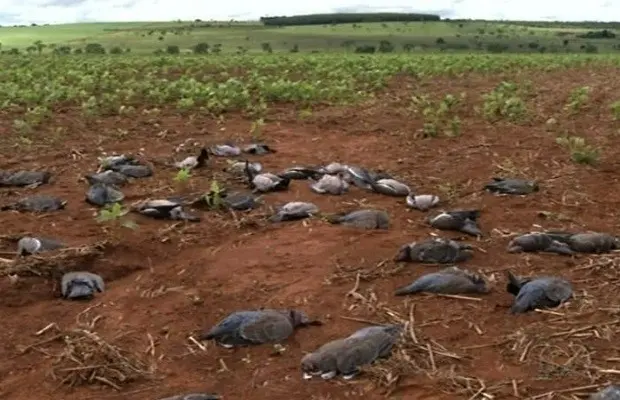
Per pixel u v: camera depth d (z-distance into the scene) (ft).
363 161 16.60
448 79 37.06
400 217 12.22
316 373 7.28
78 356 7.75
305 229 11.41
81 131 20.20
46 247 10.36
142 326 8.54
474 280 9.12
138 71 36.01
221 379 7.38
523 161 16.37
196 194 13.48
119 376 7.43
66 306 9.07
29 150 17.70
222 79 34.04
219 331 8.01
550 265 9.98
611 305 8.71
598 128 20.72
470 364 7.52
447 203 13.14
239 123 21.68
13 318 8.77
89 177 14.16
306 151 17.70
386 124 21.45
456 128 19.36
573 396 6.90
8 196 13.62
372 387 7.08
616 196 13.56
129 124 21.29
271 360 7.67
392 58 48.11
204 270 9.99
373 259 10.14
